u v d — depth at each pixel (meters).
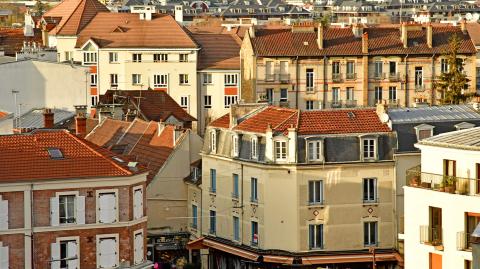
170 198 153.62
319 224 140.12
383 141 140.75
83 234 121.19
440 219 111.62
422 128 141.75
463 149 110.31
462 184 109.31
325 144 139.88
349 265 139.88
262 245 141.50
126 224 122.50
